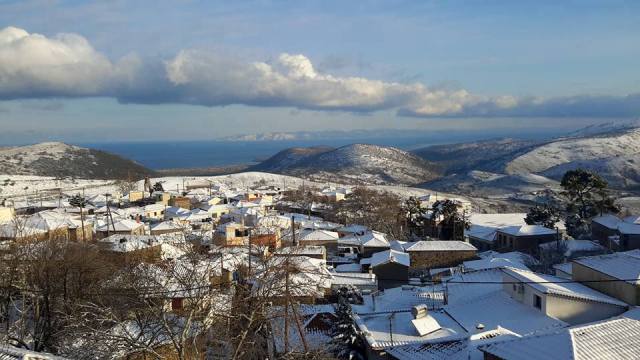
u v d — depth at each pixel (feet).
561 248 198.80
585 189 257.34
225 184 514.68
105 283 105.91
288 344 83.35
